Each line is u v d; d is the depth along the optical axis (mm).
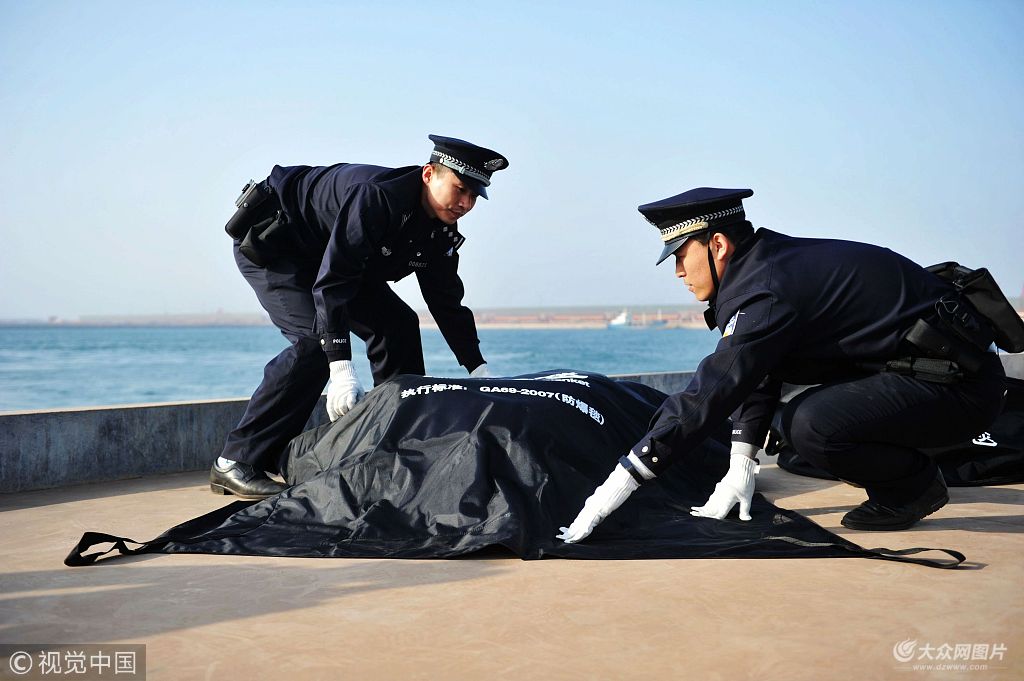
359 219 3867
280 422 4332
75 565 2895
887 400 3131
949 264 3350
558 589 2568
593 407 3785
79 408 4824
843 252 3160
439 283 4586
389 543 3143
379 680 1896
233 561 2953
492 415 3533
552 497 3342
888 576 2670
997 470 4457
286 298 4316
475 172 3959
